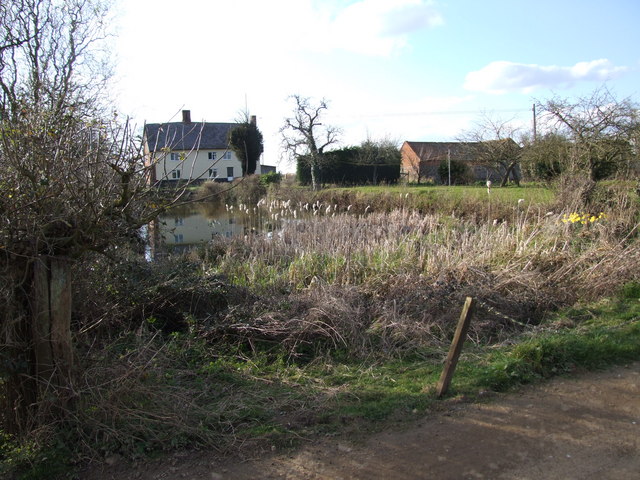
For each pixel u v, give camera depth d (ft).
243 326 19.12
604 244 29.53
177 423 12.96
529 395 15.25
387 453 12.22
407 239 36.60
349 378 16.74
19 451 11.90
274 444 12.62
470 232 40.22
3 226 11.23
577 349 17.72
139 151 12.87
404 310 21.36
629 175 47.67
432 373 16.80
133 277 20.25
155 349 16.71
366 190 90.79
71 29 37.60
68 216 11.75
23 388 12.45
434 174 137.49
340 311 19.97
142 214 13.55
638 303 23.54
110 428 12.54
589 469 11.44
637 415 13.91
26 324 12.31
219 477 11.43
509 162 106.32
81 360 13.48
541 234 34.24
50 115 12.50
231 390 15.53
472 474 11.33
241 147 106.93
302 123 135.74
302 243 37.50
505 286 24.29
